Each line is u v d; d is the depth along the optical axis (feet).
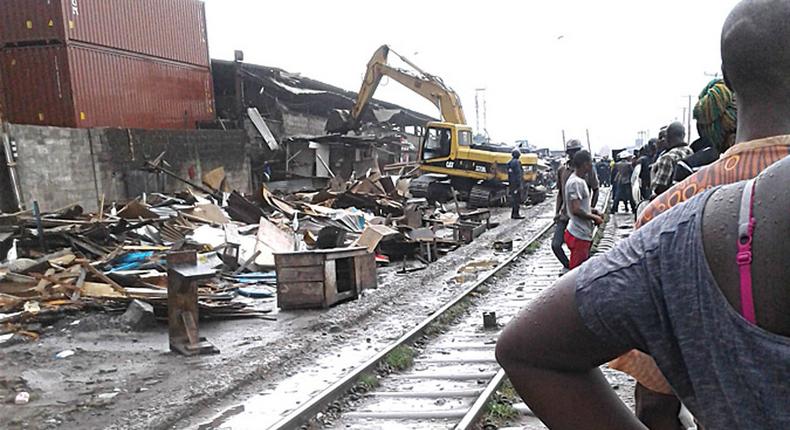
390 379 20.83
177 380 20.89
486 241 57.88
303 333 27.12
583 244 27.76
